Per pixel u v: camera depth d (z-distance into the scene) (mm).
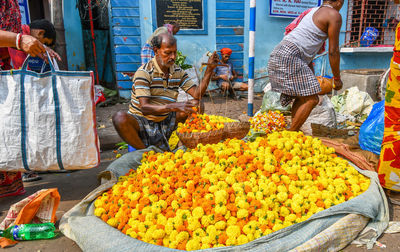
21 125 2496
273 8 8148
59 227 2389
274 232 1995
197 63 8070
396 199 2721
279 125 4078
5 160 2541
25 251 2182
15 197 3045
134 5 7430
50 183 3420
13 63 3164
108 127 5605
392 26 8266
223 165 2406
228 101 7406
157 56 2984
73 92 2500
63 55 6855
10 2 2711
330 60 3391
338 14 3199
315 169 2582
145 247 1919
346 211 2176
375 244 2146
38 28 2977
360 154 3223
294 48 3344
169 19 7660
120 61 7672
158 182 2410
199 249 1959
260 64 8508
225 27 8023
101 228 2113
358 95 5500
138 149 3275
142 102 2975
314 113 4480
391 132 2586
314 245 1948
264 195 2260
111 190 2625
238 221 2117
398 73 2439
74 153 2572
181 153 2686
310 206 2252
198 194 2238
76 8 8055
